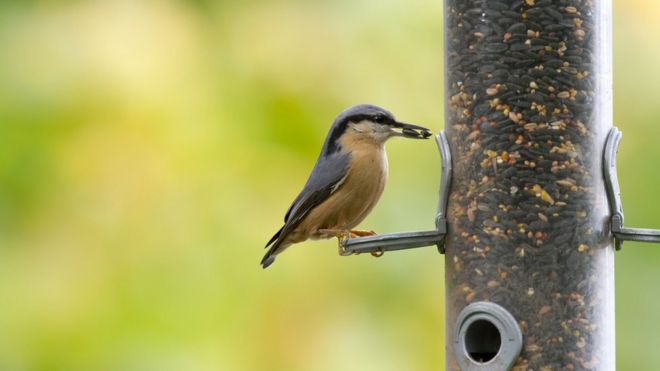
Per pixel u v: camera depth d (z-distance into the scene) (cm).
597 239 1068
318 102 1455
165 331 1392
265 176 1431
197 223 1412
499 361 1052
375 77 1464
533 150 1070
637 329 1336
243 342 1397
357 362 1392
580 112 1074
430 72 1470
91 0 1448
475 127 1084
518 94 1075
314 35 1475
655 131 1394
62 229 1405
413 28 1484
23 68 1427
